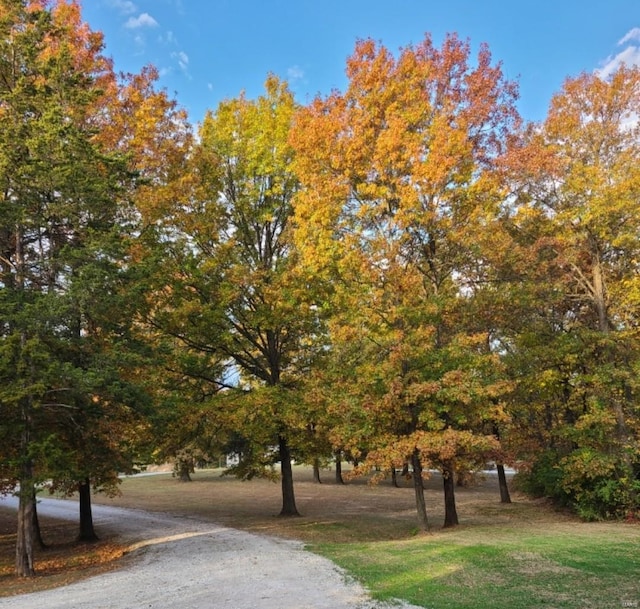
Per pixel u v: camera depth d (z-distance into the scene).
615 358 19.22
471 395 14.30
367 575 9.71
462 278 18.11
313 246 16.08
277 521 20.61
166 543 15.97
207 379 21.98
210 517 22.66
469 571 9.57
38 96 12.93
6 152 12.03
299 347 23.53
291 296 19.59
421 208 15.58
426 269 17.20
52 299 11.75
